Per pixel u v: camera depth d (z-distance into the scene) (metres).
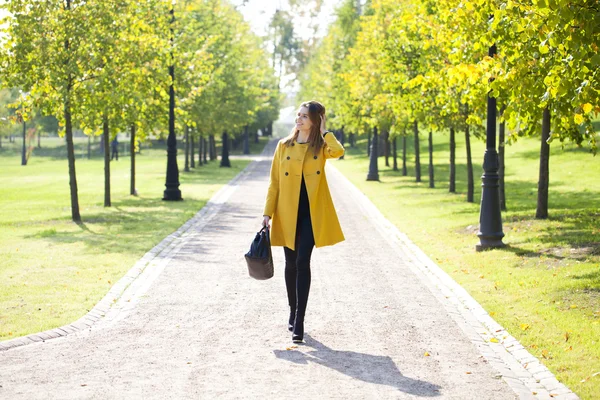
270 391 5.19
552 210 18.20
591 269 9.84
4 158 82.38
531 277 9.77
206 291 9.20
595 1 7.99
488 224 12.70
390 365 5.94
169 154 24.86
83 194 28.98
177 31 27.09
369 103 33.50
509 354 6.39
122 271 10.56
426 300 8.77
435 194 26.22
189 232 15.91
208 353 6.24
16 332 6.93
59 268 10.84
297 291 6.72
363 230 16.42
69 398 5.00
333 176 39.91
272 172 7.11
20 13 17.41
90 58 17.75
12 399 4.96
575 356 6.16
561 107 9.62
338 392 5.20
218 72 41.44
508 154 43.06
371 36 32.53
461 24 11.16
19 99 18.00
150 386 5.28
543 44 8.41
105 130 23.11
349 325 7.38
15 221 18.53
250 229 16.45
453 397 5.14
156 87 20.09
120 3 18.33
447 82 13.75
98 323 7.50
